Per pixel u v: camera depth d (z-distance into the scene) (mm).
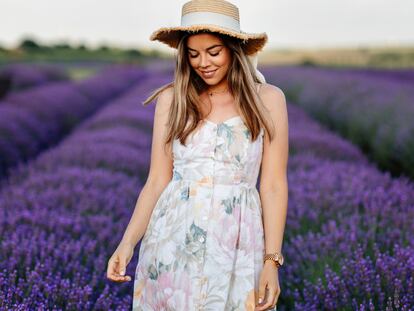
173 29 2012
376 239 3797
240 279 2033
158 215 2143
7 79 15266
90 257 3525
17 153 7770
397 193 4770
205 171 2055
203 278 2021
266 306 1966
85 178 5469
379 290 2926
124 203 4777
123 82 23969
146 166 6672
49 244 3551
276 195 2102
